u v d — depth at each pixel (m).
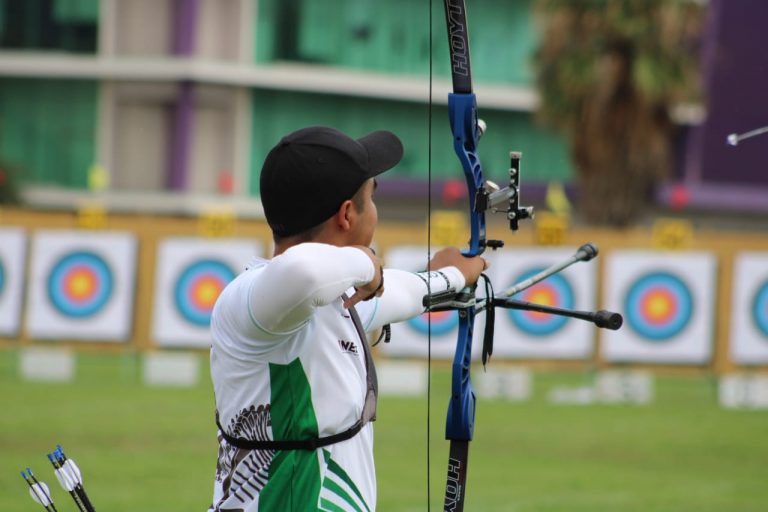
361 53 82.38
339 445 7.91
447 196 82.94
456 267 8.87
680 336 43.81
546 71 58.00
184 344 45.69
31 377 43.38
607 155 57.22
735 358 43.88
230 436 8.06
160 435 29.80
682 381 50.56
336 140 7.94
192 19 78.19
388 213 83.25
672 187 83.19
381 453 27.91
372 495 8.16
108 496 21.80
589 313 8.56
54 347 46.22
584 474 25.50
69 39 79.94
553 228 44.12
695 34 57.03
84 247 46.03
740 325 43.81
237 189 79.94
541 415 36.34
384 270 8.62
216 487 8.20
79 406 35.44
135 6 79.12
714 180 84.31
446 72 82.69
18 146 80.81
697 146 83.25
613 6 55.41
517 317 44.03
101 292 45.97
